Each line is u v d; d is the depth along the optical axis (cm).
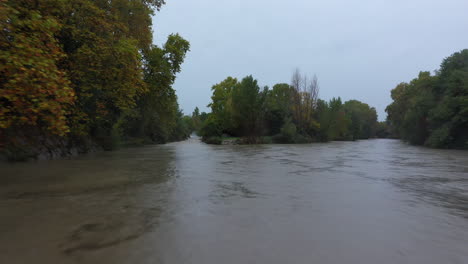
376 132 10831
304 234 323
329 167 1036
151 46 2359
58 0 1016
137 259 251
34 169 877
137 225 347
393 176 820
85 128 1573
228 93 5178
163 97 2523
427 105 3347
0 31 632
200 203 466
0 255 256
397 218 394
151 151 1988
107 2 1552
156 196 513
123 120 3125
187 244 288
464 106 2530
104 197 498
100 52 1291
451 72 3014
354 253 270
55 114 678
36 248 273
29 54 612
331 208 444
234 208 436
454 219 392
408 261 254
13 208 419
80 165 1003
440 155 1788
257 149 2356
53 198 487
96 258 252
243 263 244
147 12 1992
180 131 6056
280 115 4553
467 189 627
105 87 1426
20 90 605
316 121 5244
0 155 1011
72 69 1235
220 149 2333
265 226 350
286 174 833
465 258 262
